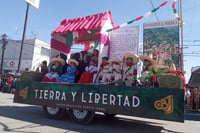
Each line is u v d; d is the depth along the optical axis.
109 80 5.95
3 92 17.69
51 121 5.88
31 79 6.85
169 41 6.15
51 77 6.95
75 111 5.80
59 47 8.13
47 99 6.13
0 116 6.25
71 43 7.80
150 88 4.57
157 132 5.48
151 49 6.40
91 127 5.43
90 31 7.15
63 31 7.23
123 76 5.89
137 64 5.96
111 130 5.28
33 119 6.05
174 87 4.43
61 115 6.09
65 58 7.86
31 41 26.81
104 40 6.76
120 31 6.91
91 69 6.68
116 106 4.92
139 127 6.00
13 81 17.23
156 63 5.55
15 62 27.39
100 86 5.24
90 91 5.38
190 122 7.82
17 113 7.00
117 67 6.04
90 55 7.22
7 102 10.21
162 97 4.41
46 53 28.81
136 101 4.68
